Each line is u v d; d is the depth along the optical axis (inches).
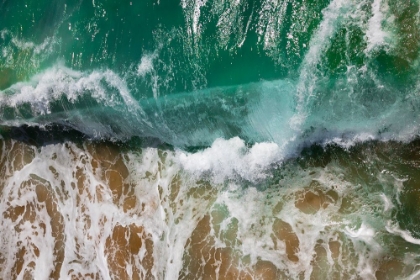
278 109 485.1
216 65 518.0
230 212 474.0
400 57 452.4
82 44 580.1
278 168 472.1
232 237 465.7
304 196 457.1
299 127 473.4
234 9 518.3
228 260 460.8
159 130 524.4
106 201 521.0
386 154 444.8
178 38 538.3
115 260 499.8
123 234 502.9
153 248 489.4
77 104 561.3
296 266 440.8
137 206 508.4
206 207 483.2
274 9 501.4
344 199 446.0
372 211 436.8
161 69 537.3
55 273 524.7
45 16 609.0
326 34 478.6
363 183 445.7
